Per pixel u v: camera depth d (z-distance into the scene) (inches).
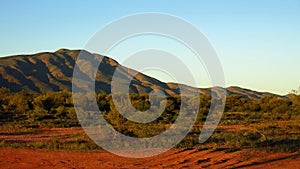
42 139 856.9
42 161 561.0
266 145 712.4
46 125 1191.6
